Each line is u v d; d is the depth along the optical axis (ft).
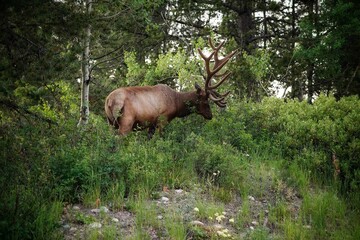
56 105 31.40
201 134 35.42
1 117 25.82
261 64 51.01
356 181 28.12
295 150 32.96
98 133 29.32
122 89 32.50
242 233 22.03
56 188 21.99
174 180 26.43
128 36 60.64
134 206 22.88
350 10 54.03
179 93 36.40
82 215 21.22
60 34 27.81
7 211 18.34
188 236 20.79
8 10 23.91
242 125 36.52
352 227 23.63
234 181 27.48
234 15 70.44
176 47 62.03
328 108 37.42
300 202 26.81
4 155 22.48
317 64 57.72
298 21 63.82
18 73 25.71
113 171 24.94
